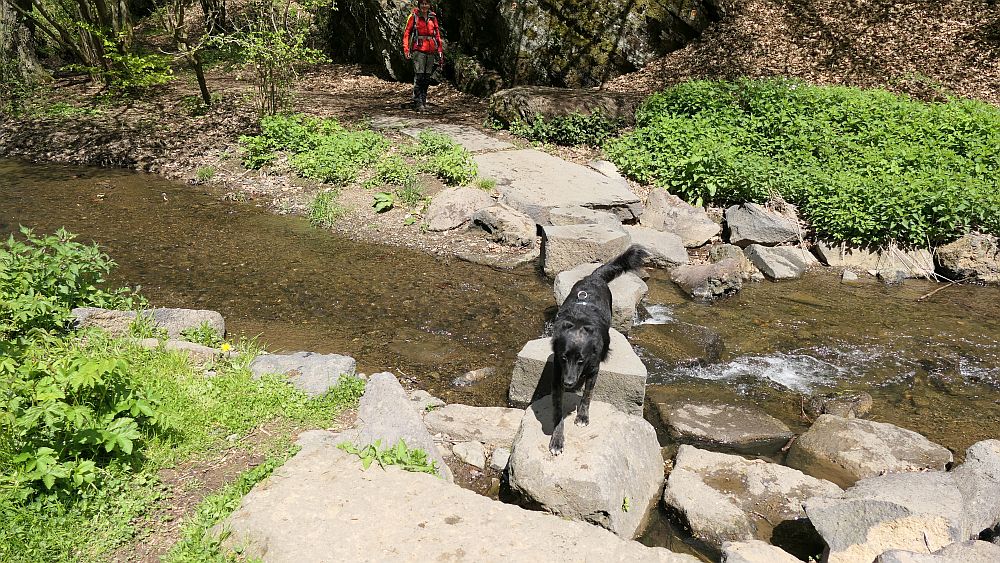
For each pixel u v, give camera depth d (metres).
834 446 5.47
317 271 8.80
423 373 6.52
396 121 14.67
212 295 7.97
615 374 5.58
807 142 11.75
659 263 9.43
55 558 3.58
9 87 17.69
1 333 5.23
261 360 5.86
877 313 8.23
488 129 14.15
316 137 12.84
